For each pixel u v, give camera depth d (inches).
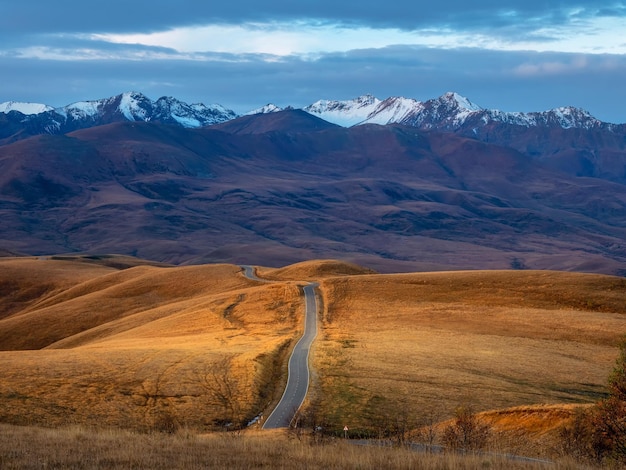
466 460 1144.8
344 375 2495.1
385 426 1891.0
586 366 2763.3
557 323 3678.6
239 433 1768.0
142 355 2763.3
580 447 1306.6
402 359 2765.7
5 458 1037.8
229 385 2308.1
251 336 3513.8
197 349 2947.8
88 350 3021.7
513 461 1173.1
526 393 2269.9
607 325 3619.6
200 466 1035.3
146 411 2042.3
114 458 1070.4
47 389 2218.3
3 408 1995.6
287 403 2164.1
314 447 1299.2
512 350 3034.0
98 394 2187.5
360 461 1111.6
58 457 1063.0
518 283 4638.3
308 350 3002.0
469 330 3580.2
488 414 1723.7
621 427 1259.2
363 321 3917.3
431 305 4279.0
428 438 1599.4
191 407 2086.6
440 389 2287.2
